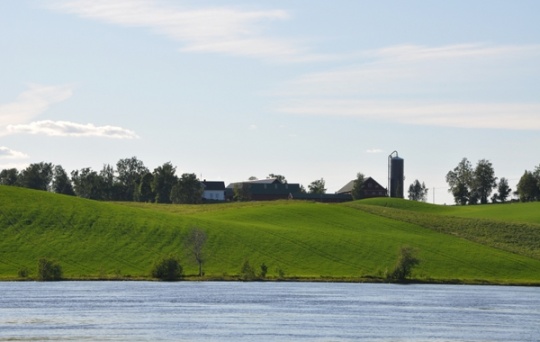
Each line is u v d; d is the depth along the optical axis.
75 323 151.75
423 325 160.50
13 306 175.12
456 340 143.00
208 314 168.38
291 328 151.88
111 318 159.50
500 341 142.38
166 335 140.25
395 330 152.75
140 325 151.25
